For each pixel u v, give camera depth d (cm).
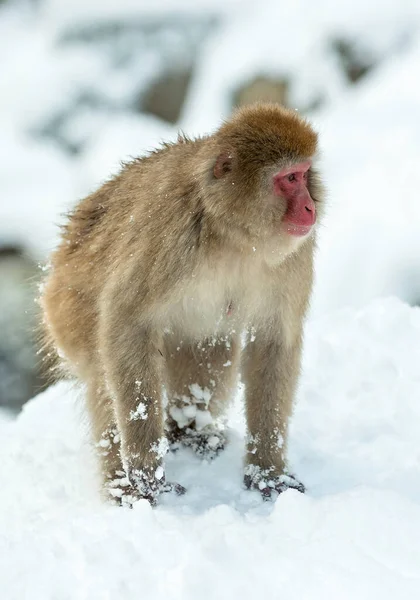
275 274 1027
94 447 1086
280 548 797
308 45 3372
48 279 1228
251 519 900
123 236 1044
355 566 767
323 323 1494
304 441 1162
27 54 3797
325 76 3325
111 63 3669
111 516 886
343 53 3388
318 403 1258
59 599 757
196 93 3469
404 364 1326
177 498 1005
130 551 805
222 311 1048
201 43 3647
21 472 1130
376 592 723
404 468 1040
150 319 1002
